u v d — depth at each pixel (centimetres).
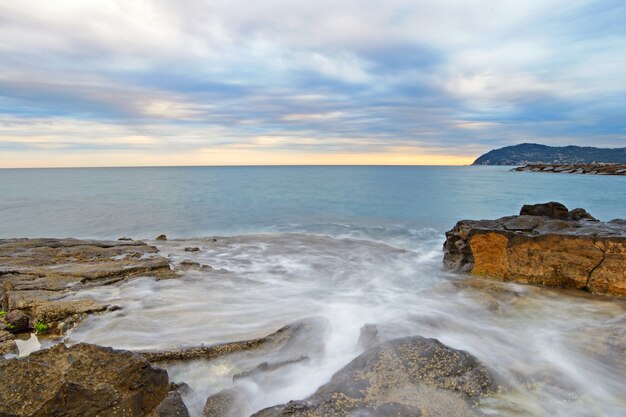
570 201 4116
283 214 3102
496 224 1333
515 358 679
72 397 396
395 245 1917
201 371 642
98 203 3772
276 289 1096
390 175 11200
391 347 609
